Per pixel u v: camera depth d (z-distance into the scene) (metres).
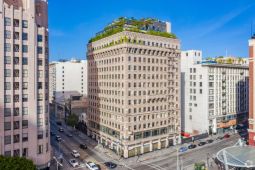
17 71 66.38
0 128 64.00
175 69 105.06
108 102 100.88
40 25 72.44
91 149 98.94
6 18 64.25
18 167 53.12
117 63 94.50
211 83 124.38
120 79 92.62
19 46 66.31
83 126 126.69
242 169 71.69
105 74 102.81
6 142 65.25
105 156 91.12
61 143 106.50
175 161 86.12
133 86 92.12
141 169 78.62
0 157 54.69
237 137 120.44
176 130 106.12
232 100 136.12
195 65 126.06
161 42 99.94
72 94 183.12
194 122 127.94
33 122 69.06
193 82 127.62
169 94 103.06
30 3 67.69
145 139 95.31
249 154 79.62
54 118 170.38
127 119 90.62
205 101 122.69
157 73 99.00
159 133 100.50
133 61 91.94
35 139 69.56
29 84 68.19
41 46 70.94
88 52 116.88
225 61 137.75
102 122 105.81
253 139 95.06
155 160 87.44
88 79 117.81
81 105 153.25
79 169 77.44
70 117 139.38
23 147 67.81
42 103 71.38
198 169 74.31
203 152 96.38
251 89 96.12
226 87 131.88
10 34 64.88
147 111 96.31
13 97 65.88
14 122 66.31
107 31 104.06
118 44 92.56
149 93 96.75
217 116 127.56
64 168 77.94
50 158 77.25
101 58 105.75
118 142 93.62
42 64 71.12
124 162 85.19
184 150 97.25
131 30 91.62
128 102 90.88
